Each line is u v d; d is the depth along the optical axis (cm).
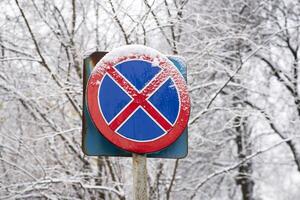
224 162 936
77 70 703
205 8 808
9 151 691
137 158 272
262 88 926
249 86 834
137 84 270
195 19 741
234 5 916
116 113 266
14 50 696
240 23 889
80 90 669
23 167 688
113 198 720
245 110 745
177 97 273
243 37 745
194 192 765
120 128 265
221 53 751
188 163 848
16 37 712
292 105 988
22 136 689
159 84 272
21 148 690
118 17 661
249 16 932
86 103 269
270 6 1004
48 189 662
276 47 1011
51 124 690
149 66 273
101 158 696
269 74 1007
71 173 688
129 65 272
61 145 710
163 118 269
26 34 711
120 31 687
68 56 708
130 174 719
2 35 708
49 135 639
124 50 273
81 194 695
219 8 846
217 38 714
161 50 737
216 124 841
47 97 685
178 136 271
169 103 272
